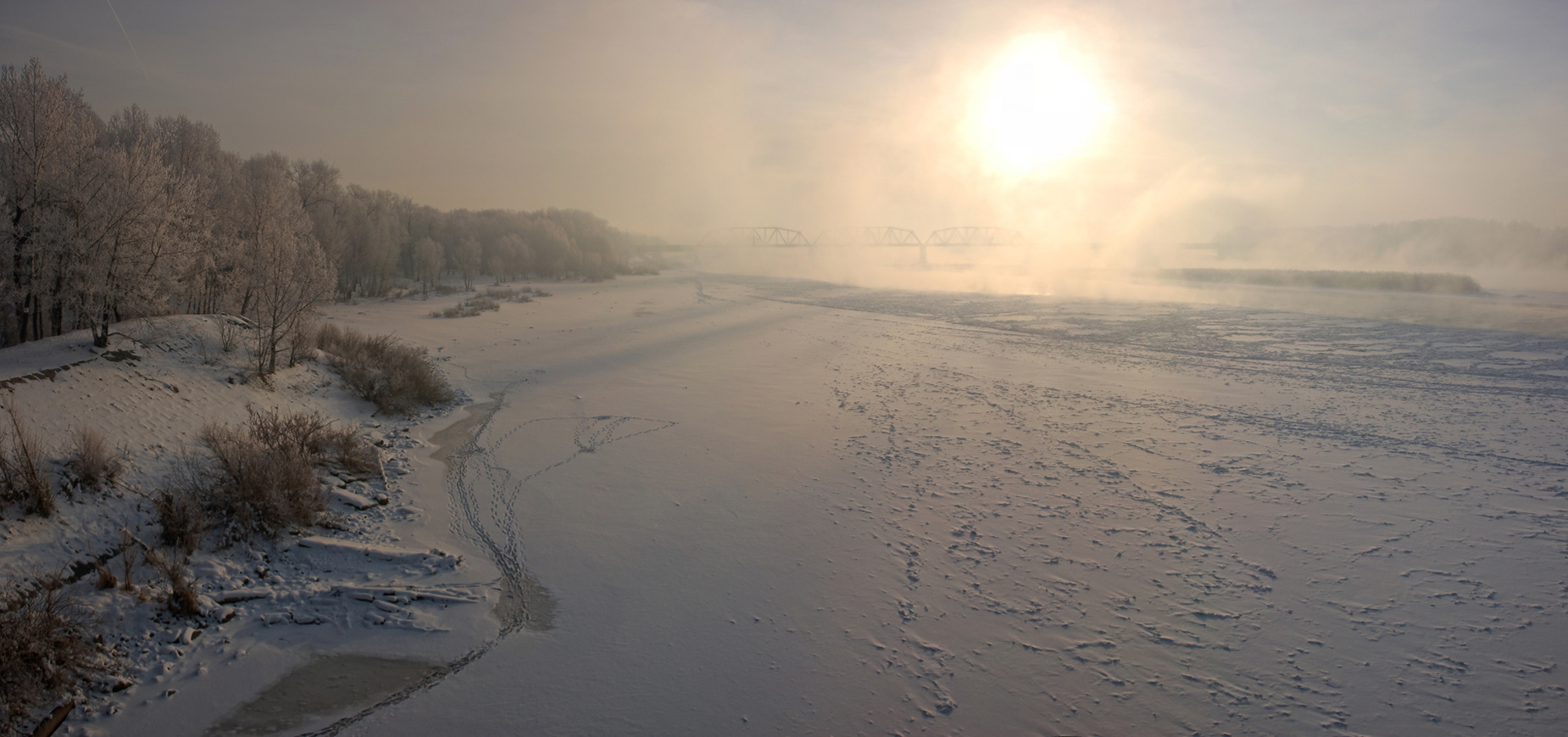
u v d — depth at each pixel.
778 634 7.04
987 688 6.20
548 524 9.64
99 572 6.71
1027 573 8.27
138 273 12.31
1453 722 5.71
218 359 13.59
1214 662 6.55
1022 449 12.98
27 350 11.04
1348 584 7.96
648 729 5.70
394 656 6.56
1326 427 14.43
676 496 10.74
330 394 14.78
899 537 9.30
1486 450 12.76
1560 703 5.90
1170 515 9.95
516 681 6.26
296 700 5.91
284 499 8.53
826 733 5.66
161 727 5.46
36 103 11.95
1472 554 8.66
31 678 5.36
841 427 14.65
